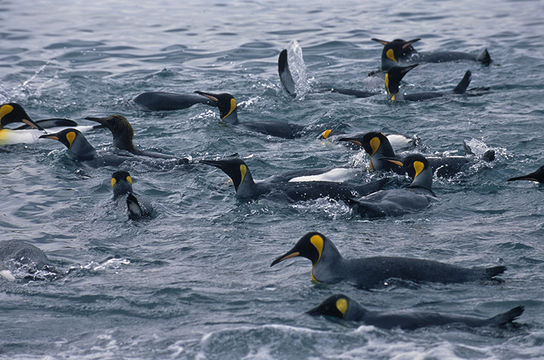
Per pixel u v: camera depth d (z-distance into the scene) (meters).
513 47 29.27
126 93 23.86
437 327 8.79
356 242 11.92
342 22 34.72
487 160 15.83
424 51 29.03
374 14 36.62
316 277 10.38
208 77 25.77
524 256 11.22
